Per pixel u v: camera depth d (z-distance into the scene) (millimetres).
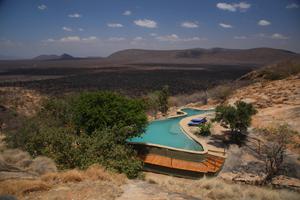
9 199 8289
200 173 20781
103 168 13266
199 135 31188
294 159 20422
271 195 12070
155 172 22797
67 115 31609
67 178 10859
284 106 35469
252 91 46969
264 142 25125
